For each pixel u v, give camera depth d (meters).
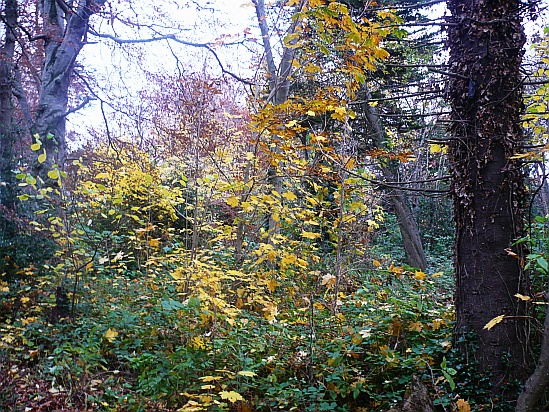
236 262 7.55
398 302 5.95
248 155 7.06
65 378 4.91
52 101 8.77
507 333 5.08
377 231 13.75
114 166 9.70
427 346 5.54
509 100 5.34
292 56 8.34
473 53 5.43
